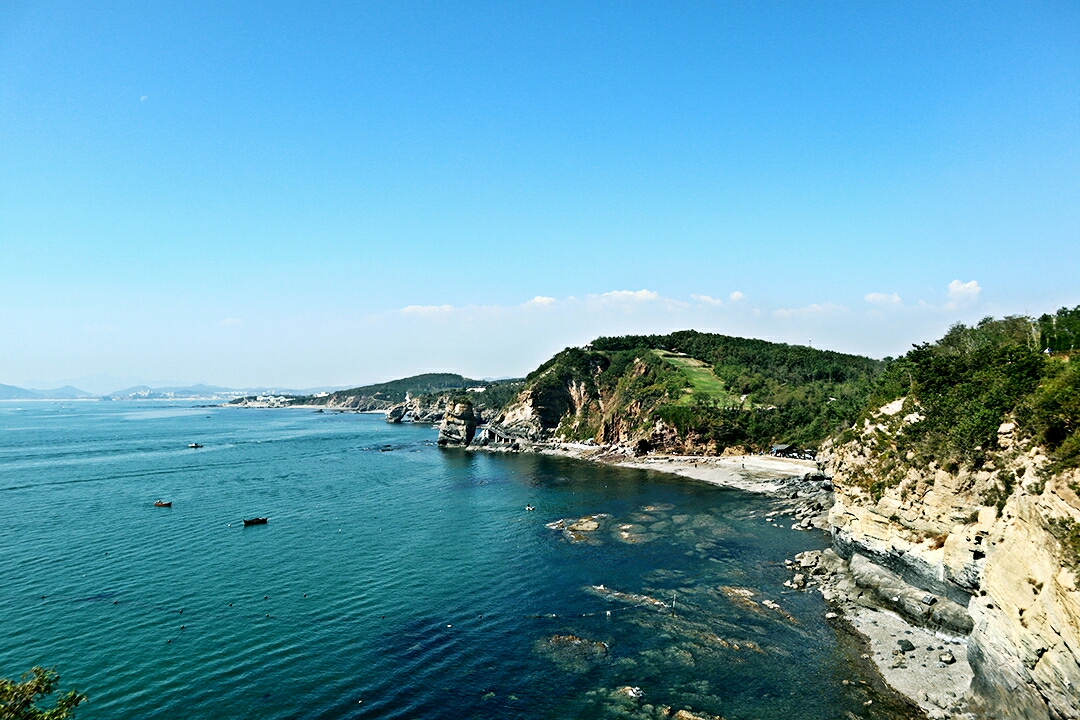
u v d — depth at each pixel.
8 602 48.09
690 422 142.75
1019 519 30.48
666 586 53.62
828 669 38.56
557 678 37.91
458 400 187.62
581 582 54.88
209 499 90.12
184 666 38.53
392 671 38.62
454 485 107.62
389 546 66.25
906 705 34.19
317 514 81.38
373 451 163.00
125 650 40.44
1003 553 31.47
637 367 186.12
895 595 46.22
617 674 38.38
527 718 33.59
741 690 36.34
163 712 33.38
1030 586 28.47
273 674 37.91
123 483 103.31
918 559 44.53
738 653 40.91
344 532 71.94
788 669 38.69
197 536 68.62
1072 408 29.31
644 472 125.75
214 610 47.44
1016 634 29.19
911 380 56.94
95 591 50.81
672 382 168.12
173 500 88.94
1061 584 25.62
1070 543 25.48
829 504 83.81
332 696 35.56
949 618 41.28
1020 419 36.59
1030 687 28.20
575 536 70.81
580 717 33.69
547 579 55.69
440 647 42.00
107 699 34.53
